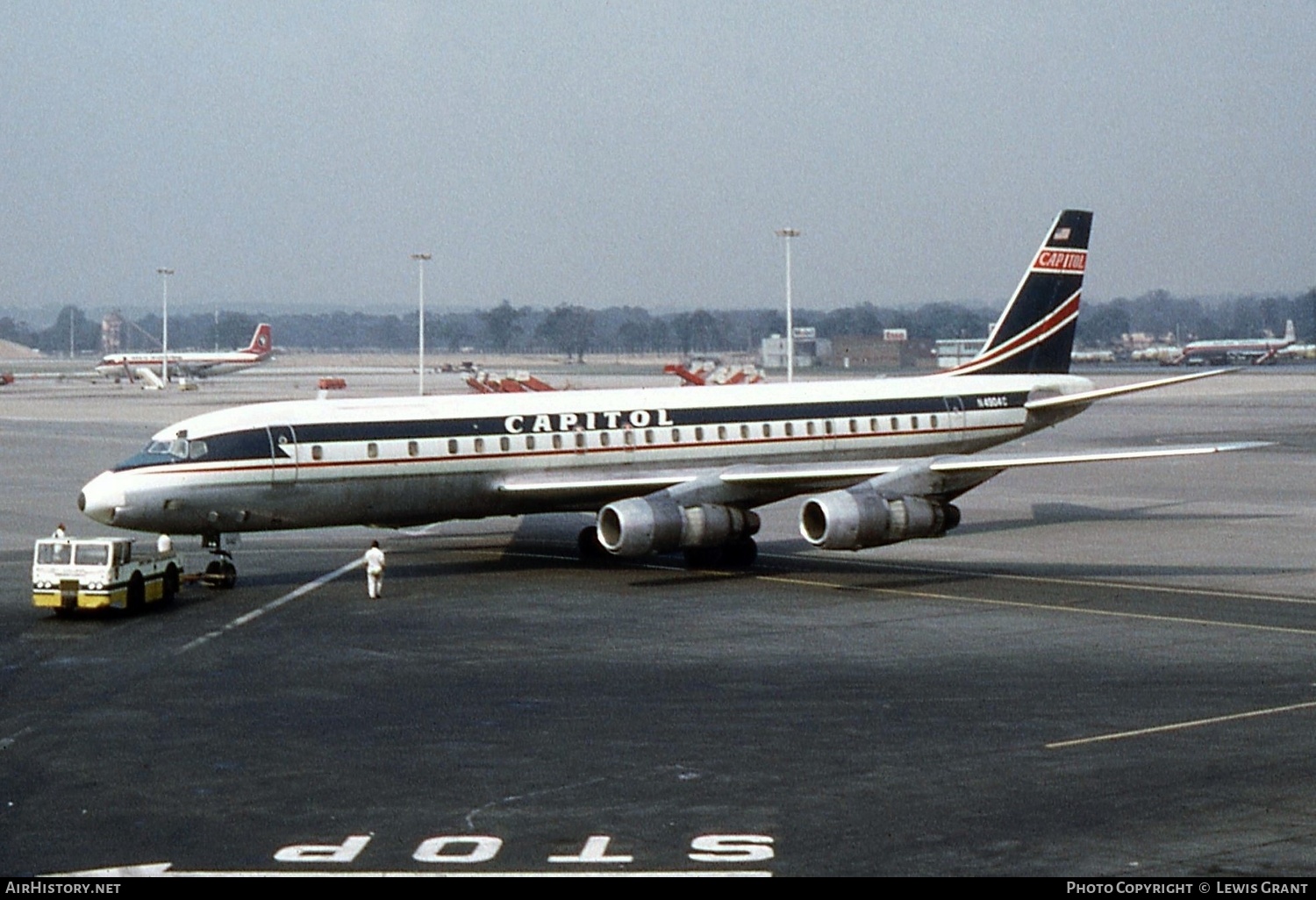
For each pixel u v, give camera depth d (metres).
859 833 64.12
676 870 59.56
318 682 95.62
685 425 153.88
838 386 166.88
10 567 150.38
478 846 62.78
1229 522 180.25
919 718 84.81
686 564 149.25
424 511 142.00
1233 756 76.00
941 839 63.28
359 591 133.12
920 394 169.75
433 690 92.88
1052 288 181.62
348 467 136.12
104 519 128.00
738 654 103.94
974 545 162.88
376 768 75.00
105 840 63.72
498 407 146.00
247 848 62.59
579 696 90.81
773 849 62.03
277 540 170.75
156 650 106.31
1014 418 175.25
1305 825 64.88
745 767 74.81
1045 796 69.25
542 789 71.06
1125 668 98.06
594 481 145.50
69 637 111.31
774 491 144.50
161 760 76.94
